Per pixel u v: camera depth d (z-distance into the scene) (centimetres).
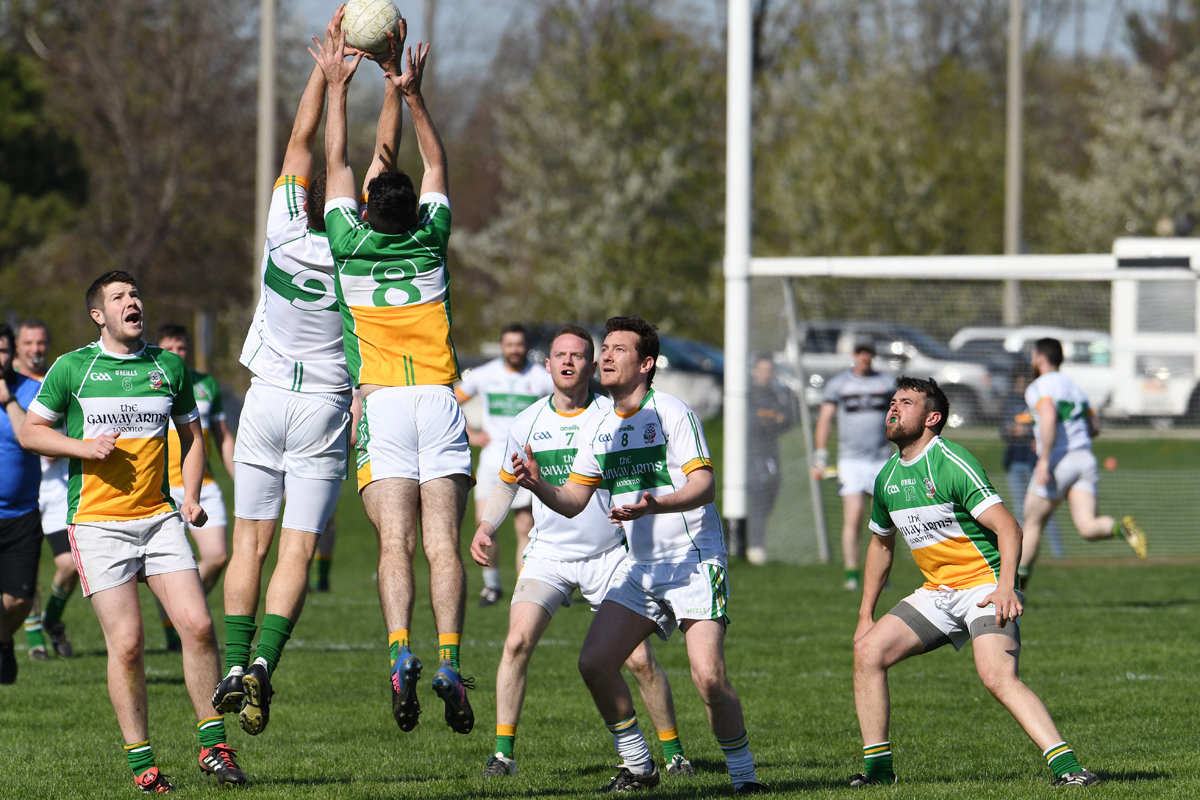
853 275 5572
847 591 4997
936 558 2219
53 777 2331
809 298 8494
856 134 14738
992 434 9588
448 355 2144
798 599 4797
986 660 2162
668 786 2272
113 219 14825
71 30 14188
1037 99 18912
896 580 5450
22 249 11350
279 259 2286
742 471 5869
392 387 2108
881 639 2250
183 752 2586
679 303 14450
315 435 2323
